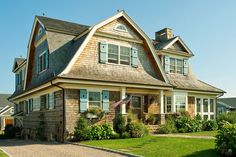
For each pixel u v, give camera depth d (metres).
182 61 27.92
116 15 21.83
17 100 32.66
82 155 12.31
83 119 18.45
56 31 22.34
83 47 19.61
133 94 22.86
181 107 25.45
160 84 22.28
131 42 22.91
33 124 25.16
